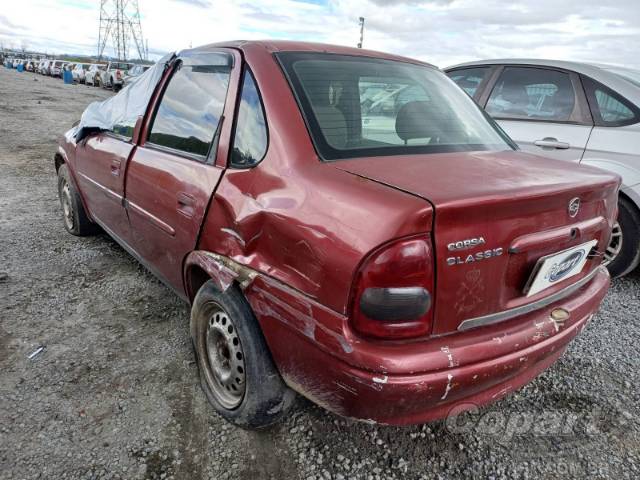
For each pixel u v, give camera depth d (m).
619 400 2.53
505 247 1.66
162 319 3.09
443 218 1.50
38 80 35.44
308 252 1.65
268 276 1.82
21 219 4.92
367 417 1.64
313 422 2.27
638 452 2.19
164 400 2.36
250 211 1.90
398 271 1.48
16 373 2.50
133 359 2.67
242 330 1.97
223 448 2.10
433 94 2.55
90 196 3.80
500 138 2.59
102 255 4.07
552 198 1.73
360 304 1.52
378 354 1.51
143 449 2.07
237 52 2.34
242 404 2.07
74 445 2.07
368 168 1.80
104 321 3.04
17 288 3.41
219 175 2.14
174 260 2.55
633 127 3.79
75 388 2.42
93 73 33.84
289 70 2.17
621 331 3.23
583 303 2.04
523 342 1.73
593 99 4.03
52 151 8.76
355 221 1.54
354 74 2.33
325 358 1.62
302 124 1.96
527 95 4.43
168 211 2.49
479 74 4.88
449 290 1.57
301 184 1.78
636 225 3.79
